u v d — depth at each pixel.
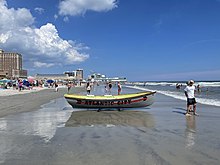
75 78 182.50
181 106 18.36
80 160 5.76
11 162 5.64
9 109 16.77
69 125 10.59
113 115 13.88
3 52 177.25
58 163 5.55
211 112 14.39
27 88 53.44
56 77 179.62
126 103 16.25
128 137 8.17
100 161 5.67
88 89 33.31
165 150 6.54
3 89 53.06
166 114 14.04
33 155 6.17
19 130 9.47
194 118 12.33
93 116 13.46
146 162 5.57
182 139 7.81
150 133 8.80
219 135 8.38
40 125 10.59
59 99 25.81
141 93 16.64
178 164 5.43
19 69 183.25
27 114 14.27
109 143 7.36
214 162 5.55
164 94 34.53
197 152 6.34
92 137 8.22
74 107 16.61
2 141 7.70
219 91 42.12
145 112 15.07
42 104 20.36
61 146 7.05
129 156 6.04
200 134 8.55
